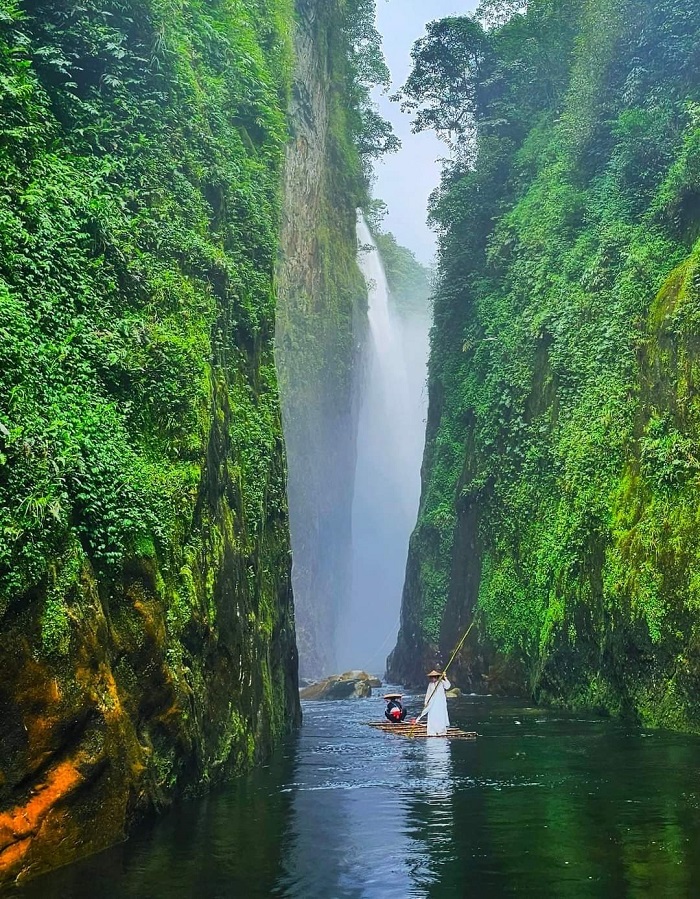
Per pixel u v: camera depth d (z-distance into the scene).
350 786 10.59
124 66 12.70
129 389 9.81
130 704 8.22
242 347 15.91
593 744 13.91
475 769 11.74
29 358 8.18
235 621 11.62
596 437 20.48
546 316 25.52
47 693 6.78
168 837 7.89
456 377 34.66
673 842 7.35
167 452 10.16
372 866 6.86
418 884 6.37
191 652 9.88
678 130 23.03
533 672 23.45
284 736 16.47
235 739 11.37
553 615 21.31
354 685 28.41
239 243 16.27
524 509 25.16
